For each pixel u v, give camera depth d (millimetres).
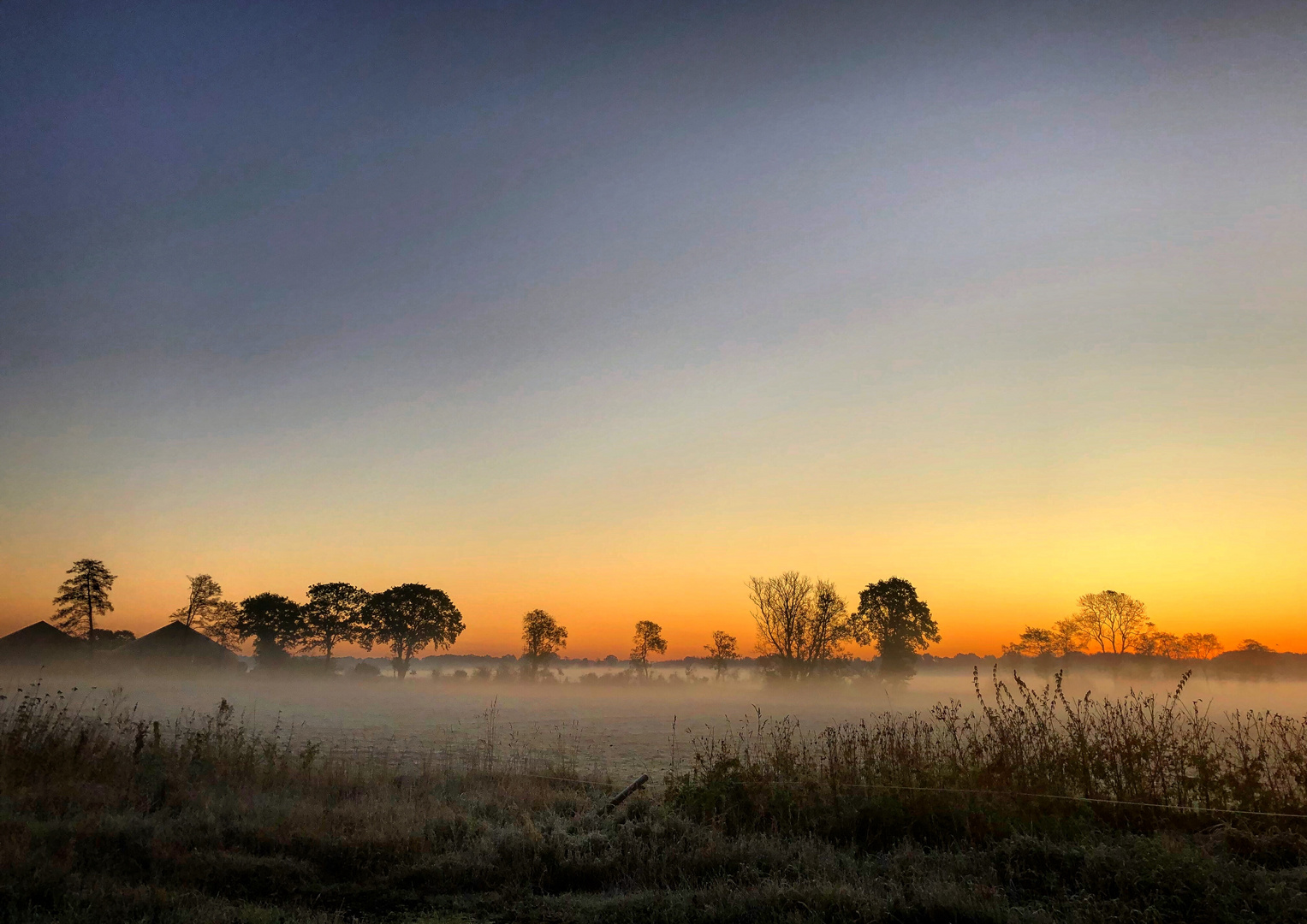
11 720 14844
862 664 87875
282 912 8172
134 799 11945
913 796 11289
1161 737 11883
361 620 107500
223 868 9328
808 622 81938
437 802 12789
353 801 12852
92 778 12977
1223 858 8844
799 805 11672
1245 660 98938
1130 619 84438
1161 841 9070
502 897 8992
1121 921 7320
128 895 8188
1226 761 11359
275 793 13000
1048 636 91188
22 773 12492
